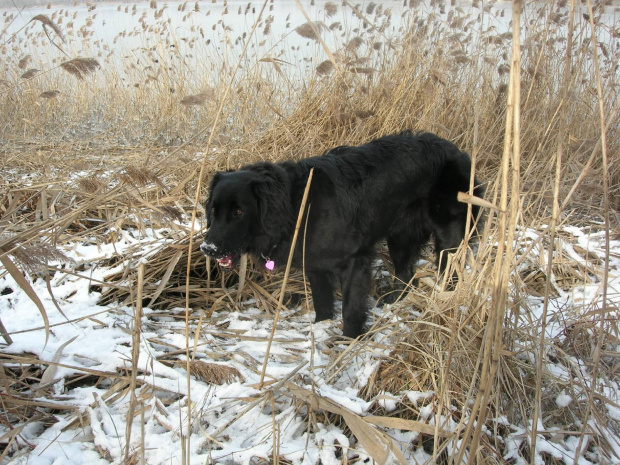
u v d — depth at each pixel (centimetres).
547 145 532
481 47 632
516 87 161
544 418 259
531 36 574
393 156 372
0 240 272
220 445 222
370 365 280
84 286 354
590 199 517
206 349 301
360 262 348
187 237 392
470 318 258
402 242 400
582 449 238
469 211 265
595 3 612
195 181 514
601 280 393
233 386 260
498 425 246
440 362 253
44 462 215
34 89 785
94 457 220
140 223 414
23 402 235
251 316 350
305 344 314
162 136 738
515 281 282
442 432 223
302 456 221
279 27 1127
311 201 331
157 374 268
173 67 814
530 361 279
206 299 369
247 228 323
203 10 1501
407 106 580
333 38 761
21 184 472
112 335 303
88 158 600
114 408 247
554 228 205
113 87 855
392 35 673
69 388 265
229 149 544
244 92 611
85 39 882
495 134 571
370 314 372
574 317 324
